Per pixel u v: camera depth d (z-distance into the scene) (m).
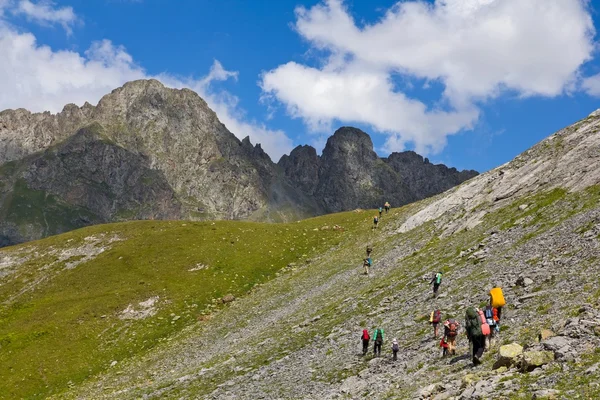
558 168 61.00
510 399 16.03
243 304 72.62
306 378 32.53
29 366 62.03
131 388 47.00
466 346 26.19
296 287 71.31
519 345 20.22
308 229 109.69
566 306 24.48
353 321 43.34
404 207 109.75
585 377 15.62
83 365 62.06
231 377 39.12
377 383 25.94
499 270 38.88
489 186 72.44
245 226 113.12
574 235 38.00
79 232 112.06
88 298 80.12
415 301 41.59
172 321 72.19
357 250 82.75
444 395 18.72
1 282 92.38
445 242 60.69
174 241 102.31
